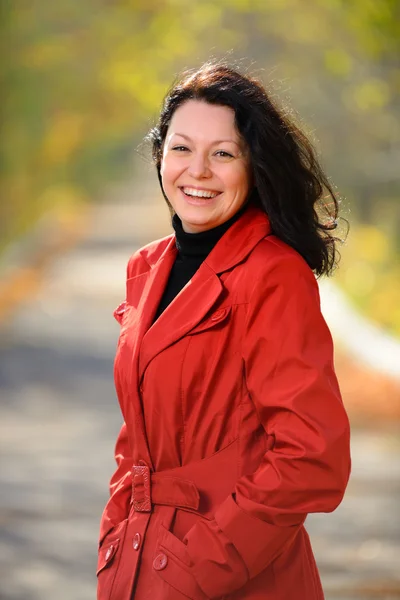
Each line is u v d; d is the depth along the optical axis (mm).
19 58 32656
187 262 3656
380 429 12898
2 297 29266
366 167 25500
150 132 3885
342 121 24797
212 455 3455
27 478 10781
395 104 22016
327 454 3215
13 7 29469
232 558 3281
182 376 3436
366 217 28156
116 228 60062
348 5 18953
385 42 19250
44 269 37438
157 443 3506
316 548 8336
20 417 14359
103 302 28969
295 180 3535
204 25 22391
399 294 23281
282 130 3533
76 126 41719
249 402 3430
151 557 3449
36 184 47500
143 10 25359
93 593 7285
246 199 3643
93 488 10344
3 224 42281
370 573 7691
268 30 22672
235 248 3516
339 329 19641
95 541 8539
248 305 3398
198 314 3426
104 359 19844
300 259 3439
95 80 35625
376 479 10523
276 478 3238
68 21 28969
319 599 3615
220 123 3549
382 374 15297
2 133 39594
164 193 3883
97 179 69375
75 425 13773
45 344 21781
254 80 3600
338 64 20312
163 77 24828
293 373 3295
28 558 8062
